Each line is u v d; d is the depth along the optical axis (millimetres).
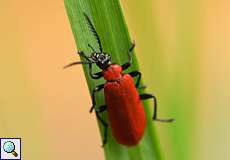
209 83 159
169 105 129
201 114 131
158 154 125
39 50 165
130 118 124
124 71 124
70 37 169
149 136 125
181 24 129
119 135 125
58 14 170
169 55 129
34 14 168
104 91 127
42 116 143
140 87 127
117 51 122
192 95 129
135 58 123
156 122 130
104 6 119
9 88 141
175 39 129
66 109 159
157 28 129
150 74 129
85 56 121
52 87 161
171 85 129
